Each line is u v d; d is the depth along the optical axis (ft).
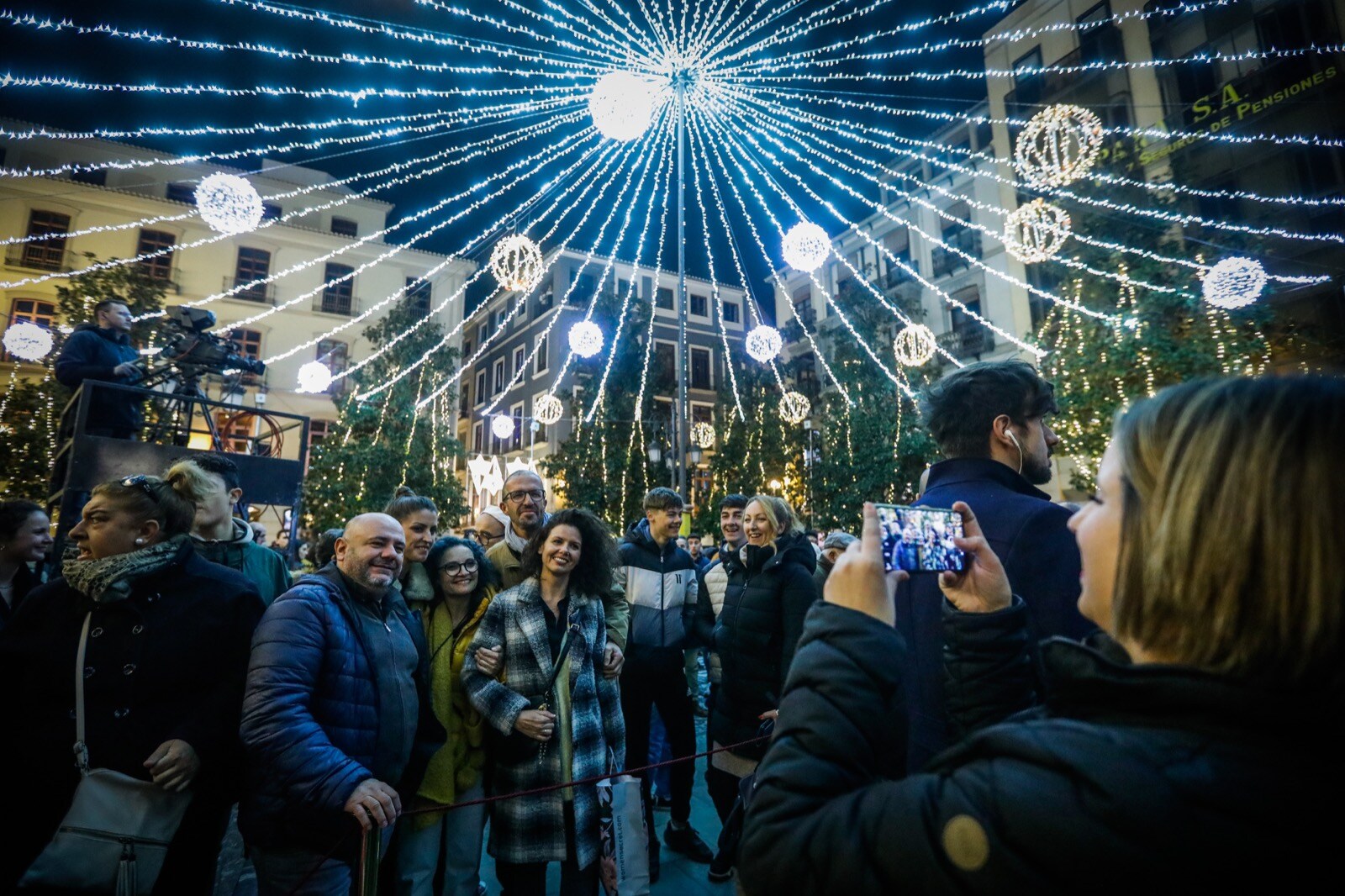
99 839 5.89
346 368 62.08
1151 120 46.83
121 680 6.61
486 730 9.16
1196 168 42.04
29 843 6.39
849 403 56.90
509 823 8.23
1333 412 1.83
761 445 59.88
